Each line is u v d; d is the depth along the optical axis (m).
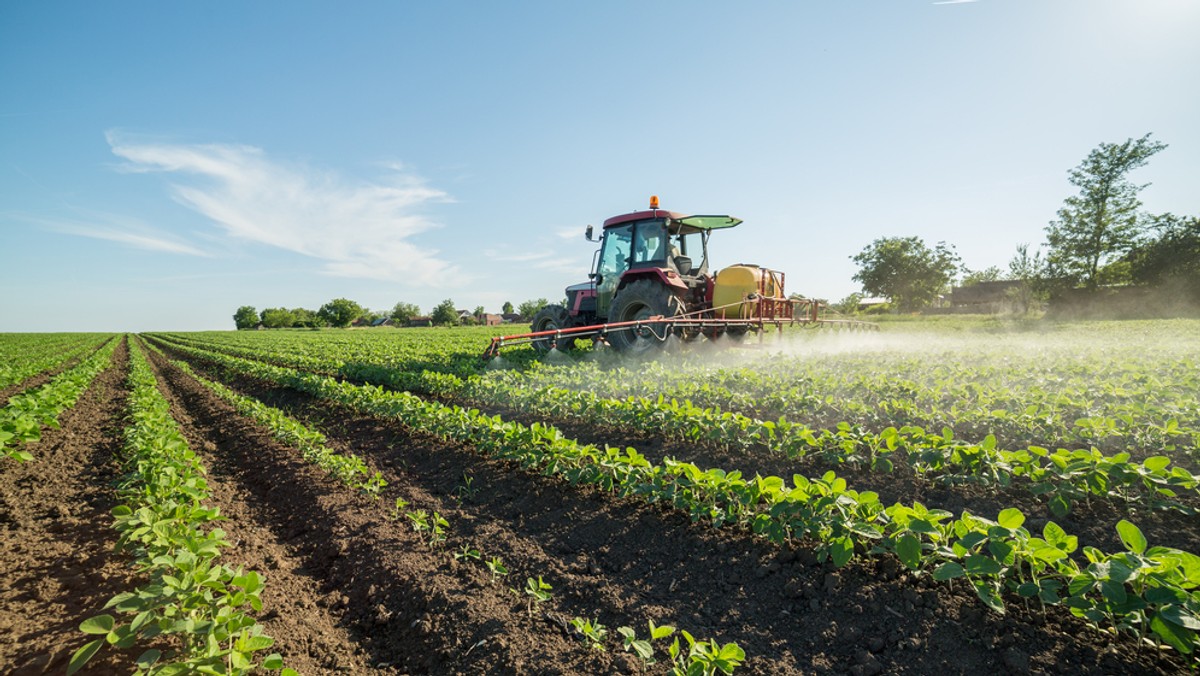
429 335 40.91
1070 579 2.69
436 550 4.01
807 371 8.97
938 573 2.74
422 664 2.90
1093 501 4.04
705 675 2.36
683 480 4.27
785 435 5.21
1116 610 2.39
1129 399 6.68
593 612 3.22
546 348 13.21
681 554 3.77
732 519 3.94
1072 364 9.47
